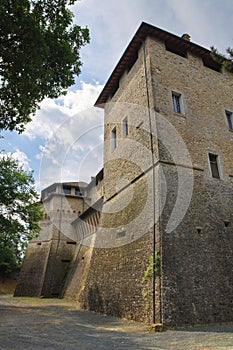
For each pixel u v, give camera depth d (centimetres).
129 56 1606
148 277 970
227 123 1479
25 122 974
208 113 1428
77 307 1504
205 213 1151
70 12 929
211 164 1320
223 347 579
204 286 969
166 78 1383
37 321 1031
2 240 1927
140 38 1486
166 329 821
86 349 595
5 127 945
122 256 1204
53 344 648
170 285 909
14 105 912
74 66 962
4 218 1750
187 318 874
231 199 1267
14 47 802
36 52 793
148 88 1350
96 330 839
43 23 866
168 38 1496
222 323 923
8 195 1797
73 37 954
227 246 1123
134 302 1010
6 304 1725
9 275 3775
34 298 2216
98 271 1376
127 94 1591
